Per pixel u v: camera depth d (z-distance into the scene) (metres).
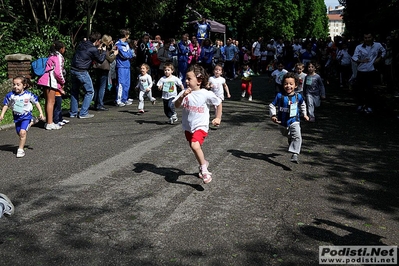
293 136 6.70
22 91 7.06
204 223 4.58
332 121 10.32
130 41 14.75
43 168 6.41
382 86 16.97
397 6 12.42
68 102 12.66
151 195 5.35
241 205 5.07
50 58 8.99
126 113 11.24
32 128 9.29
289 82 6.62
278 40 26.34
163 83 9.58
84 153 7.21
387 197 5.39
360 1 19.30
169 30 21.72
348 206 5.09
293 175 6.17
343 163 6.82
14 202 5.11
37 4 16.78
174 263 3.79
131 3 18.89
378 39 17.02
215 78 10.36
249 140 8.21
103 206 5.01
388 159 7.09
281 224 4.57
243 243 4.16
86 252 3.98
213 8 34.81
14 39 15.70
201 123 5.70
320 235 4.34
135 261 3.82
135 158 6.92
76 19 17.97
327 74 22.75
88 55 10.34
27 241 4.18
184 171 6.29
